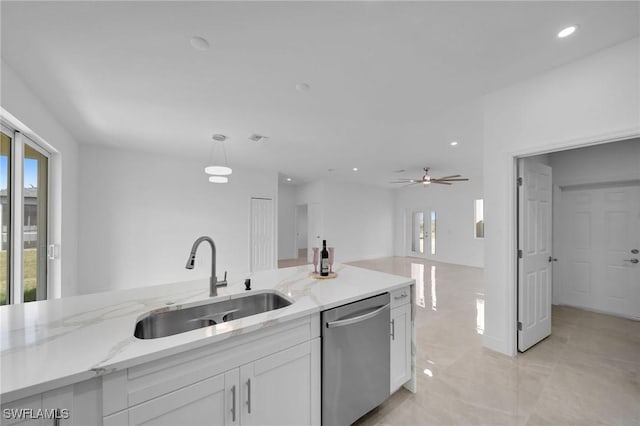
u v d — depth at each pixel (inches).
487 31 66.9
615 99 73.0
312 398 55.3
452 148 173.0
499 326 99.3
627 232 134.3
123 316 51.2
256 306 69.8
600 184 142.3
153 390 37.4
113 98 101.0
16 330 44.4
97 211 169.0
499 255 98.9
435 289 193.0
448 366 90.5
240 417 45.4
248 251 232.1
